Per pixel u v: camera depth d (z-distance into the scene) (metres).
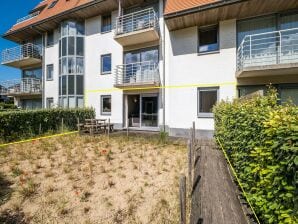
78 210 4.30
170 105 12.96
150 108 14.23
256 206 2.98
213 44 11.76
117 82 14.84
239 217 3.32
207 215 3.39
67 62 16.69
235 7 9.82
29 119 11.68
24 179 5.42
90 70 16.77
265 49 10.20
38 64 20.36
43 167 6.28
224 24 11.26
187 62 12.32
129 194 4.76
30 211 4.26
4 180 5.45
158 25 13.43
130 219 4.01
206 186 4.45
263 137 2.61
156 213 4.09
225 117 5.77
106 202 4.50
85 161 6.78
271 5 9.56
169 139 10.90
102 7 15.13
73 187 5.07
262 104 3.80
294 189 1.92
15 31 19.39
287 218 1.97
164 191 4.79
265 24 10.42
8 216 4.12
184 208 2.54
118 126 15.41
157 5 13.75
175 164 6.39
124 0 13.96
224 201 3.82
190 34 12.22
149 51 14.09
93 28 16.61
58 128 13.16
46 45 19.36
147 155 7.45
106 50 15.97
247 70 9.36
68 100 16.83
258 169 2.70
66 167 6.23
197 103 12.02
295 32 9.69
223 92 11.27
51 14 17.67
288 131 1.99
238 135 4.15
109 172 5.88
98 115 16.36
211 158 6.54
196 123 12.03
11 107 22.38
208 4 9.94
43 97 19.39
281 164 2.08
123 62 15.13
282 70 9.22
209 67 11.68
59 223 3.97
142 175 5.66
